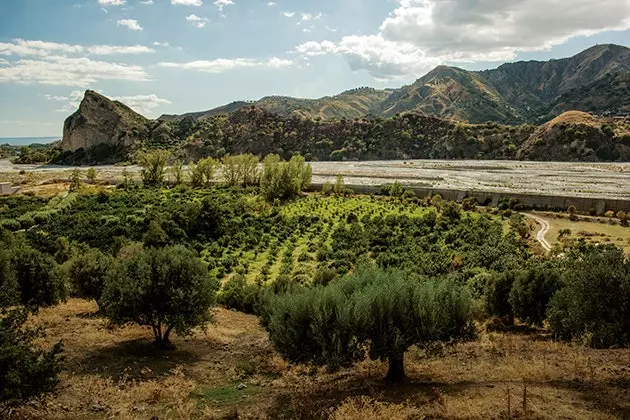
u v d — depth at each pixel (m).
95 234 69.12
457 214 78.00
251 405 16.97
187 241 67.50
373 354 17.86
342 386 18.19
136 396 17.56
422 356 21.72
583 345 21.30
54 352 13.91
